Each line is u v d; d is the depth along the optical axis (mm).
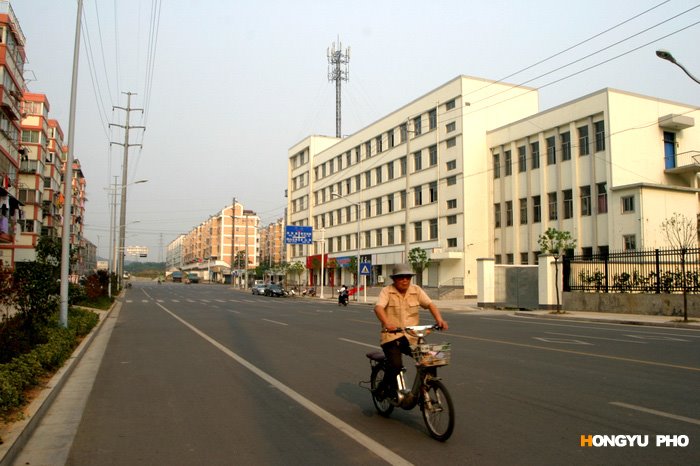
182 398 7270
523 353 11305
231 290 74312
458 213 43531
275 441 5297
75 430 5766
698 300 20906
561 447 4977
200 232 163250
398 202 52812
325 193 68188
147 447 5152
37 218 45375
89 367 10023
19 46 33219
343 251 63062
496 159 43562
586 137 35531
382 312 5699
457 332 16281
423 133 48688
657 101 35594
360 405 6785
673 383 7945
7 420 5656
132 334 16016
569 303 26922
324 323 19844
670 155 35969
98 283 32844
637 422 5793
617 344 13023
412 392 5590
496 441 5172
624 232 32312
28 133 45500
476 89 44062
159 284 112188
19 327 10336
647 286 23484
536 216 39406
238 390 7746
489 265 32188
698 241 33000
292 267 68688
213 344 13320
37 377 7793
